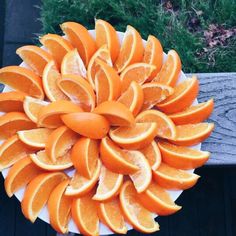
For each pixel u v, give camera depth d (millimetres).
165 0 991
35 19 1026
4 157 611
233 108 673
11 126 621
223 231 952
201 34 973
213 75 685
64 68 624
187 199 963
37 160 590
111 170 594
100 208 589
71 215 606
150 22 959
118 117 570
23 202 595
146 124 590
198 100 680
